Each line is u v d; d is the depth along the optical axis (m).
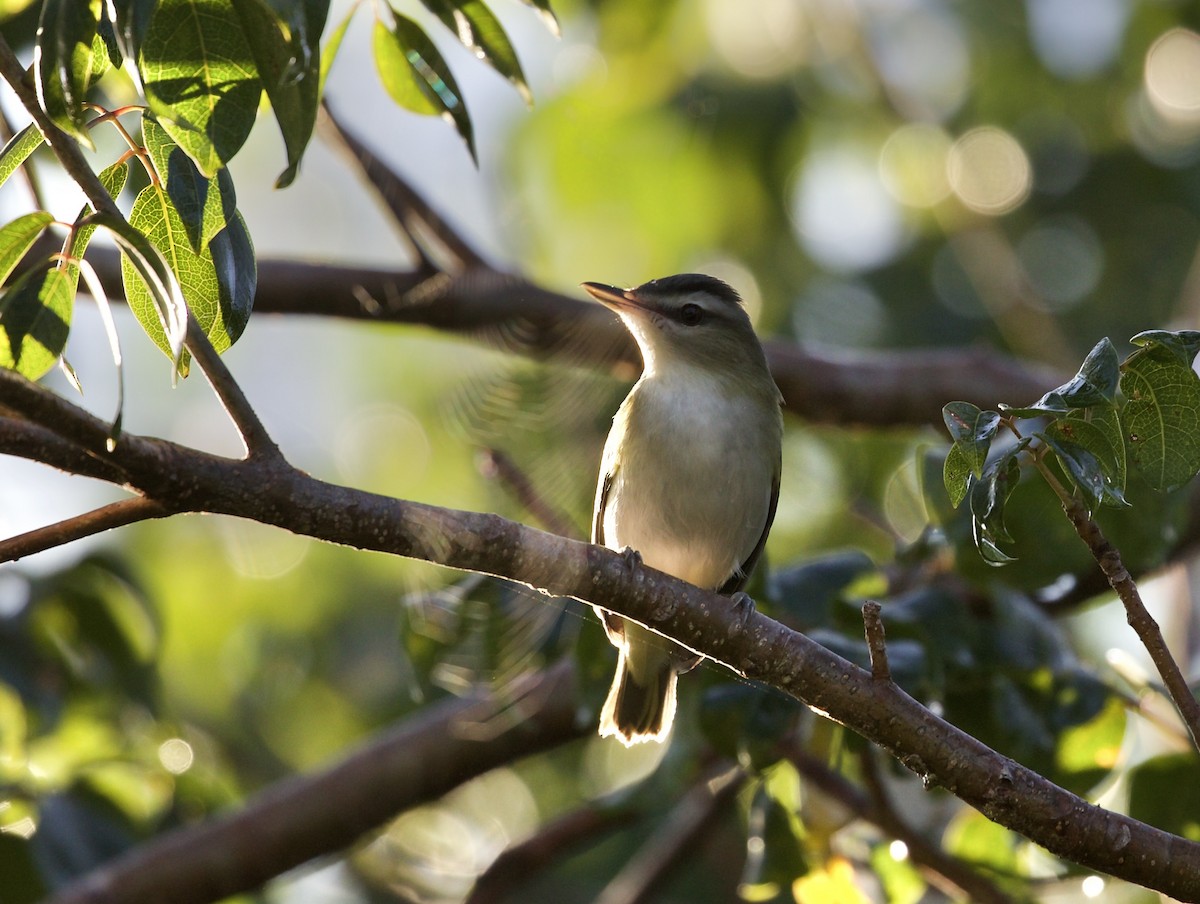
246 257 6.02
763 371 10.57
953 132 15.14
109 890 10.37
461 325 11.41
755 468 10.16
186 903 10.56
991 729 8.66
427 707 14.25
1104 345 5.64
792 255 15.19
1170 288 14.59
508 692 10.48
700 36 15.05
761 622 6.55
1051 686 8.67
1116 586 5.86
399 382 14.64
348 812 10.89
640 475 10.02
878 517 12.70
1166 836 6.18
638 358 11.13
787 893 11.49
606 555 6.42
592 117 14.85
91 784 10.98
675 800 11.19
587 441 10.28
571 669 11.09
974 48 15.16
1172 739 8.59
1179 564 11.76
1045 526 8.78
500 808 14.52
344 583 14.85
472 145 6.96
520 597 9.38
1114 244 14.82
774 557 14.15
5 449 5.16
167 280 5.01
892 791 11.11
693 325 10.27
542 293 11.25
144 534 14.52
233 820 10.84
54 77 5.52
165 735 11.78
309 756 14.66
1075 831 6.18
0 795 10.51
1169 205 14.78
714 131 14.98
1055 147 15.05
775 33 15.10
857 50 14.89
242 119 5.59
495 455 9.52
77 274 5.72
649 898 11.27
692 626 6.47
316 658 14.57
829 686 6.43
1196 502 11.18
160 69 5.54
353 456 14.38
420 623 9.55
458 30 6.76
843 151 15.47
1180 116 14.75
